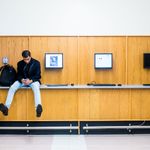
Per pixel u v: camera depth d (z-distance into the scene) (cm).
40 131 543
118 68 572
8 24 571
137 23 572
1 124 536
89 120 531
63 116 529
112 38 572
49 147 457
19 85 517
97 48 572
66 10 573
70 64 570
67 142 488
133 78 573
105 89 529
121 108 532
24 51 526
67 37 570
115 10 572
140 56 573
